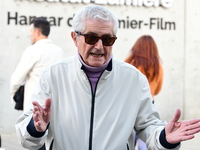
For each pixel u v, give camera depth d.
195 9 9.86
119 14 9.23
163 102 9.76
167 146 2.86
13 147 7.33
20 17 8.44
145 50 5.93
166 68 9.73
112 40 2.91
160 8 9.55
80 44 2.95
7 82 8.41
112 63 3.03
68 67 3.06
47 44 5.88
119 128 3.02
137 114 3.12
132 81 3.10
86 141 2.97
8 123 8.44
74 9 8.82
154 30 9.53
